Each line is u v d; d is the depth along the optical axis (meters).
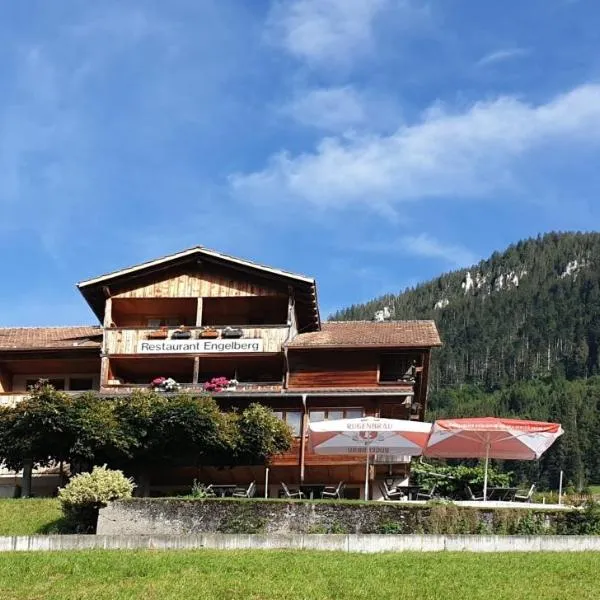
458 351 175.50
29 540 26.95
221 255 46.22
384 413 43.75
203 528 29.53
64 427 37.06
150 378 47.81
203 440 37.75
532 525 28.53
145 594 20.97
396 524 28.77
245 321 48.28
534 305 197.75
